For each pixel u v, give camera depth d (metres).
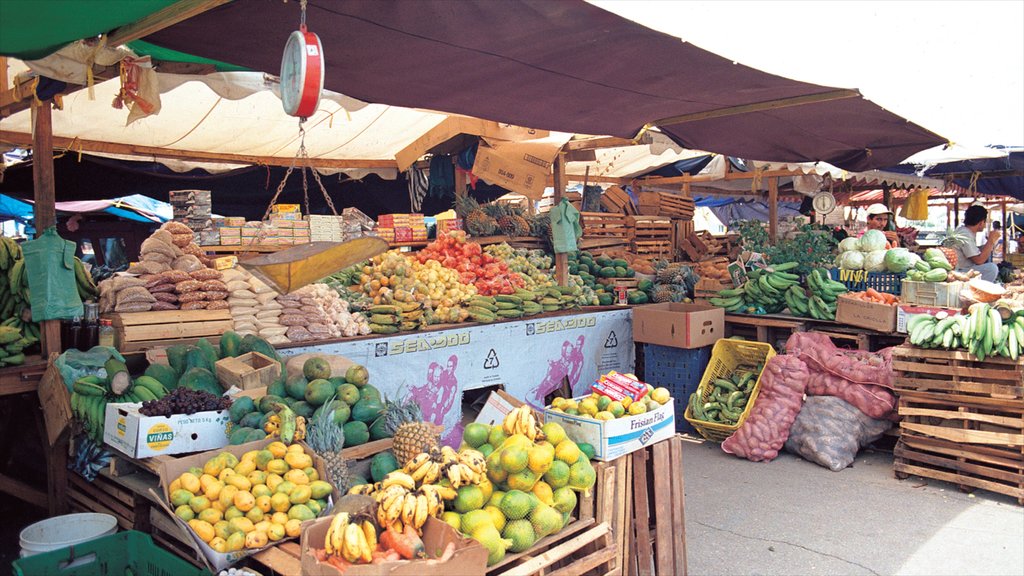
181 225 5.46
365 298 6.49
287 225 7.05
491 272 7.50
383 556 2.40
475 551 2.45
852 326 6.96
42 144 4.38
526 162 7.55
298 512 2.90
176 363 4.38
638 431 3.67
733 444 6.29
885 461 6.14
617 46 3.50
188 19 3.10
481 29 3.22
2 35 2.36
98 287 5.16
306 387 3.92
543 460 3.04
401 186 11.43
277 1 2.88
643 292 8.39
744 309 7.68
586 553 3.43
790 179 14.61
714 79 4.19
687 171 12.24
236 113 6.94
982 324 5.14
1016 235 21.52
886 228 11.83
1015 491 5.05
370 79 4.11
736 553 4.36
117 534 2.97
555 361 7.27
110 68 3.91
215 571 2.74
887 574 4.08
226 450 3.15
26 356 4.52
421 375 6.13
